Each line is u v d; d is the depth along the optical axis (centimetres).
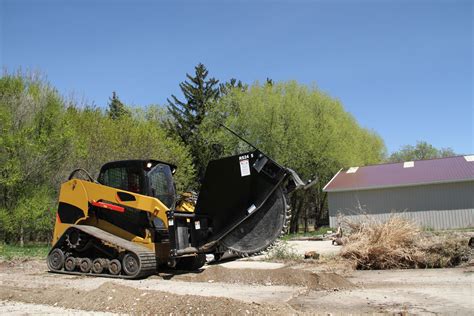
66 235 1051
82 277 984
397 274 988
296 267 1119
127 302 637
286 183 948
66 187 1096
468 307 629
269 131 3778
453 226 2770
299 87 4047
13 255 1423
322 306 652
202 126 4222
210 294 756
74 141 2158
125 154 2433
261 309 569
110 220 1048
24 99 2122
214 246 980
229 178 975
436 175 2859
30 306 667
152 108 5072
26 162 2017
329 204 3094
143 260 936
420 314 591
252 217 964
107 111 4362
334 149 3794
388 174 3070
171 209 1006
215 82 4603
